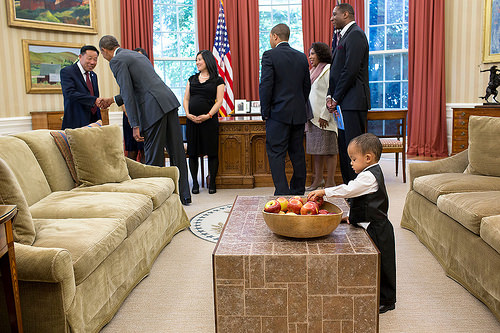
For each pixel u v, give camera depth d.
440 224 2.92
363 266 1.90
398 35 7.77
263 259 1.91
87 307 2.02
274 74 4.19
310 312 1.94
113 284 2.32
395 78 7.89
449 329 2.12
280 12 8.17
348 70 4.11
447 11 7.24
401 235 3.54
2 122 6.14
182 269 2.94
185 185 4.68
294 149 4.45
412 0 7.31
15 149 2.89
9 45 6.28
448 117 7.40
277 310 1.94
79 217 2.54
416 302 2.40
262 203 2.82
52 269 1.75
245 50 7.68
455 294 2.50
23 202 2.04
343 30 4.29
